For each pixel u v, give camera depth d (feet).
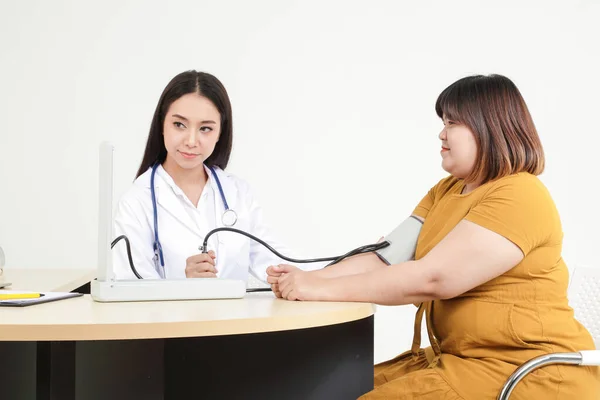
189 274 5.49
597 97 11.51
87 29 11.30
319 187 11.48
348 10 11.46
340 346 5.04
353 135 11.48
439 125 11.48
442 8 11.46
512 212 4.71
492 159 5.02
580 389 4.52
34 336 3.66
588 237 11.55
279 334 5.08
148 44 11.34
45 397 4.07
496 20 11.50
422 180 11.48
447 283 4.71
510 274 4.78
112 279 4.89
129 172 11.32
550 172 11.58
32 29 11.28
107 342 5.02
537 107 11.53
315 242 11.46
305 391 5.05
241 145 11.45
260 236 7.02
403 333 11.00
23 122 11.29
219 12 11.38
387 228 11.49
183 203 6.64
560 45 11.53
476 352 4.80
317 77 11.46
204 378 5.13
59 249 11.30
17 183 11.30
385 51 11.46
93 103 11.30
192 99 6.35
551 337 4.70
